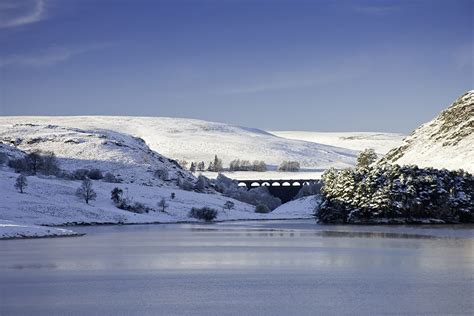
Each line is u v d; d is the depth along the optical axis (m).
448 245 103.06
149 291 60.81
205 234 138.75
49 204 190.38
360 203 179.62
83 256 90.94
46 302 55.88
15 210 179.12
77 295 58.94
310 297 57.16
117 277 69.88
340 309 52.00
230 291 60.56
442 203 177.00
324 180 197.38
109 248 103.44
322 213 188.00
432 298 55.72
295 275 70.19
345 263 79.81
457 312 50.34
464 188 182.50
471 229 148.75
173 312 51.69
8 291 61.16
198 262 82.81
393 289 60.28
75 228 168.38
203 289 61.78
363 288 61.12
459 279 65.62
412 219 176.88
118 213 198.38
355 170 191.25
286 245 106.31
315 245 105.75
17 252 97.12
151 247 104.81
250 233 140.88
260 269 75.31
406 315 49.53
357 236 126.62
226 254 92.31
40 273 73.19
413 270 72.50
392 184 178.38
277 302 55.19
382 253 91.00
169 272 73.50
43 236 131.12
